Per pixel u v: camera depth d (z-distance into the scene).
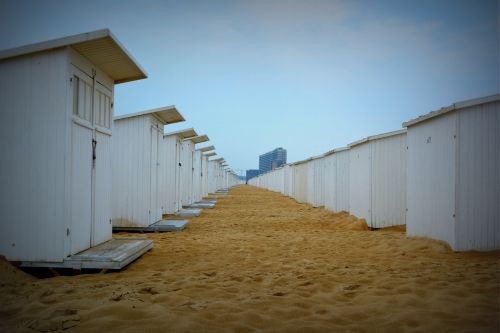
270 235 9.84
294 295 4.38
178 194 15.21
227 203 22.58
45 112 5.54
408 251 7.25
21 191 5.55
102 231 6.90
